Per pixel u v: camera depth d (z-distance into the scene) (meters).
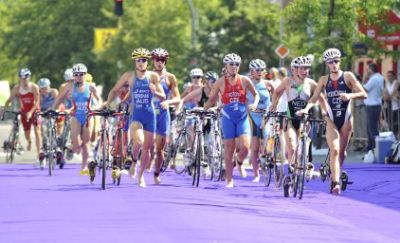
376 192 32.75
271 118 33.56
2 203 26.78
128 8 107.38
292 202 29.06
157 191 30.58
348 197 30.91
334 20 55.22
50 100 45.03
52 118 38.50
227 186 33.03
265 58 90.69
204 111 33.22
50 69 120.56
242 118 32.72
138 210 25.11
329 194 31.64
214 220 23.58
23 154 51.56
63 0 119.00
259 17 90.69
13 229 21.61
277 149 32.72
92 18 118.19
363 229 23.58
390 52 56.62
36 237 20.39
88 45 117.88
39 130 42.00
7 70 129.50
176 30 104.75
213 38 91.88
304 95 31.64
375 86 48.59
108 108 31.88
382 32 56.12
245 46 90.69
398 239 22.11
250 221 23.81
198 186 33.09
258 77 36.00
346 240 21.38
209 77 38.00
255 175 35.69
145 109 31.58
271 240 20.66
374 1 55.25
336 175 31.12
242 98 32.69
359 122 53.50
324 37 55.62
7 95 51.97
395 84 50.44
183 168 38.78
